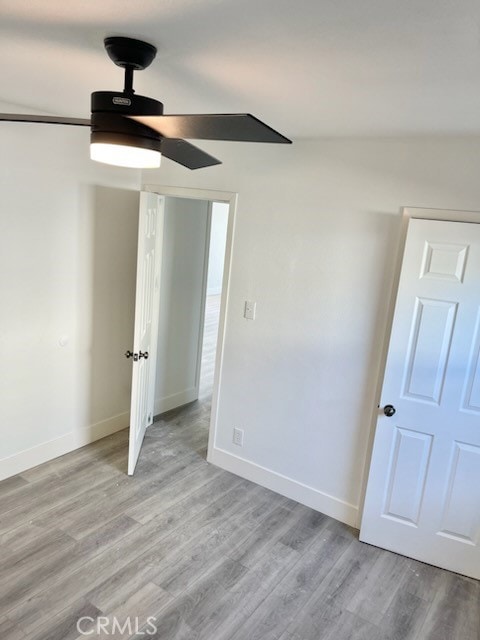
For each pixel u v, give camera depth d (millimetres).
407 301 2711
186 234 4379
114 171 3605
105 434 4086
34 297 3268
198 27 1213
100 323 3809
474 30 1082
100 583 2541
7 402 3260
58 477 3447
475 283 2553
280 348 3305
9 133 2896
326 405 3186
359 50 1281
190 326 4742
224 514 3215
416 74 1444
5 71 1874
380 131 2455
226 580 2646
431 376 2734
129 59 1406
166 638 2250
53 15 1214
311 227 3045
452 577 2828
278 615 2447
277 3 1028
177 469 3703
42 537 2838
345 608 2531
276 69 1513
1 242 2996
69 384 3670
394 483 2926
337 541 3051
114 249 3770
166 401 4684
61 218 3318
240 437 3621
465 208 2570
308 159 2982
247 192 3260
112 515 3096
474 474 2730
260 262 3283
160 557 2771
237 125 1259
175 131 1437
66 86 2057
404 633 2406
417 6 986
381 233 2818
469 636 2420
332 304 3049
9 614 2305
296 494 3416
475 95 1623
